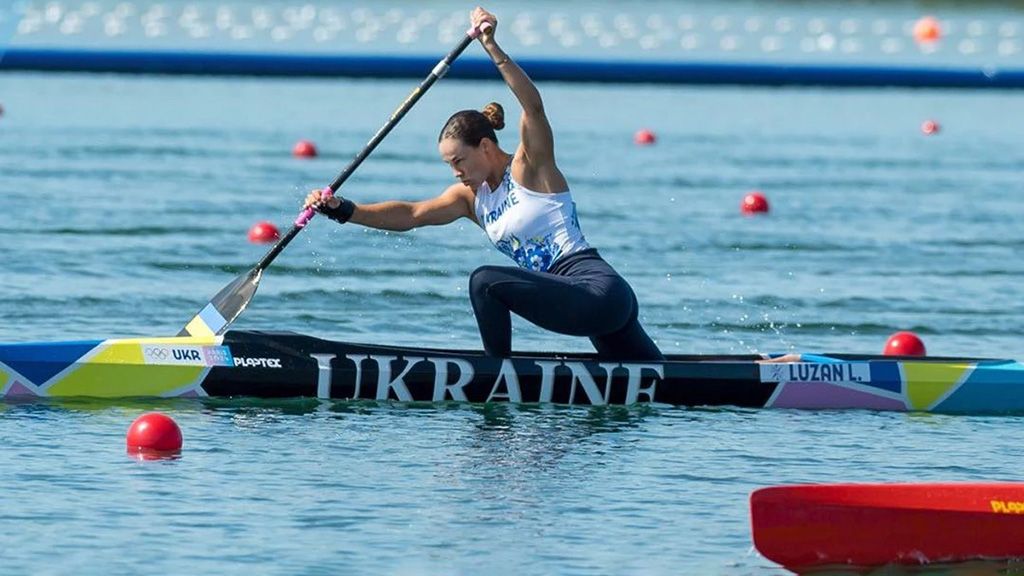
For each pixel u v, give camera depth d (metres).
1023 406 33.53
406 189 60.28
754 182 65.94
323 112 83.38
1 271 44.25
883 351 38.59
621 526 24.52
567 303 31.23
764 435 30.55
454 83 95.94
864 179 67.81
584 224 54.88
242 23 125.19
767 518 22.67
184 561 22.56
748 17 146.88
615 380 32.59
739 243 52.47
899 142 80.31
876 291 45.62
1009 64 111.94
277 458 27.92
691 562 23.00
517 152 31.30
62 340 35.78
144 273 45.06
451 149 31.02
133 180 61.12
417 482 26.61
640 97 95.25
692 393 32.84
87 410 30.97
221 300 33.06
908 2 165.62
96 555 22.70
